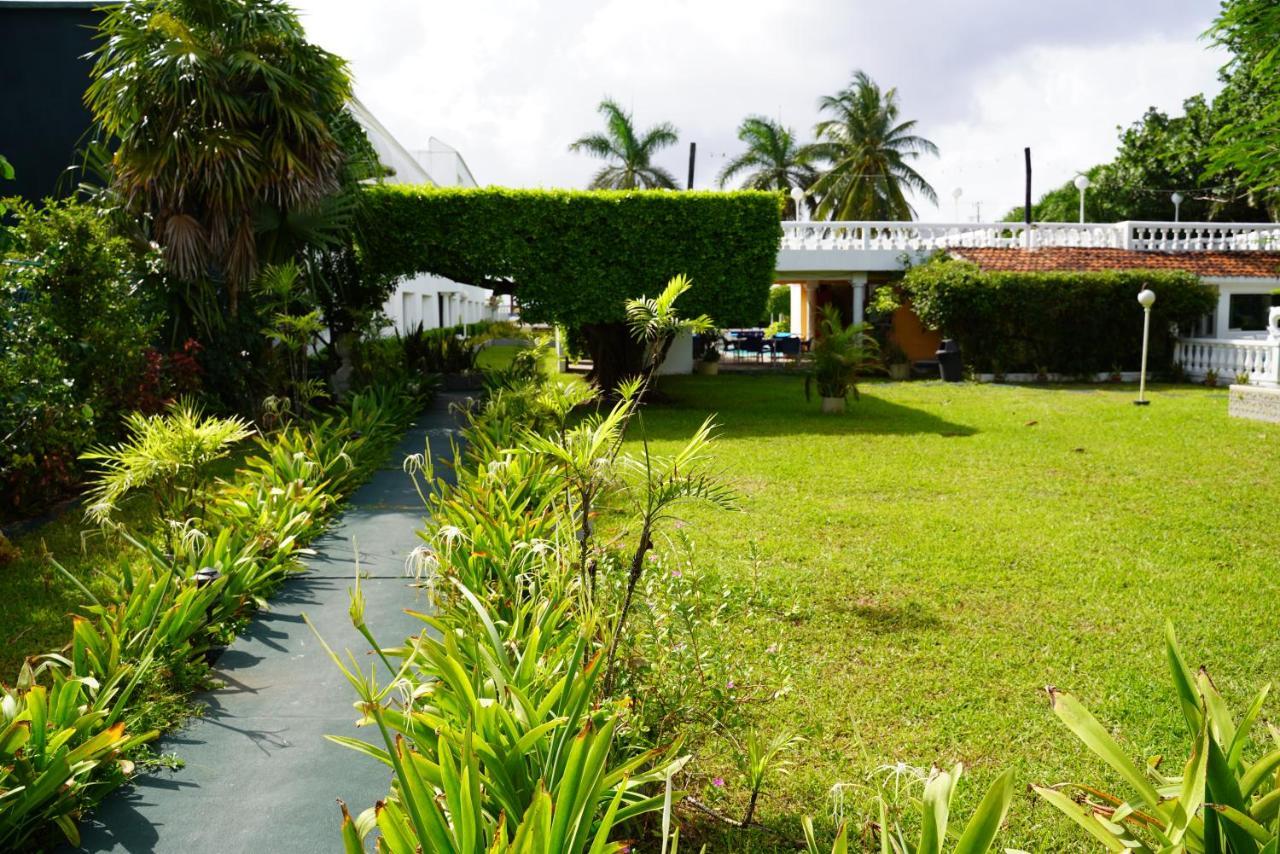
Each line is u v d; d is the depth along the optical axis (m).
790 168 45.81
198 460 5.79
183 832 3.09
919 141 43.66
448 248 14.96
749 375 23.33
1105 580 5.96
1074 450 11.27
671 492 3.40
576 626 3.82
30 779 2.96
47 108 14.16
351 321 15.58
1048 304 21.56
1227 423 13.54
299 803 3.27
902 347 24.92
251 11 11.42
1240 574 6.10
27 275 7.55
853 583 5.88
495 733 2.52
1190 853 2.04
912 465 10.27
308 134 11.63
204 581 4.78
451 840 2.08
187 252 10.86
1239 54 7.80
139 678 3.73
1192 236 29.69
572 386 9.29
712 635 3.82
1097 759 3.65
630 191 15.14
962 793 3.38
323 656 4.60
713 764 3.56
